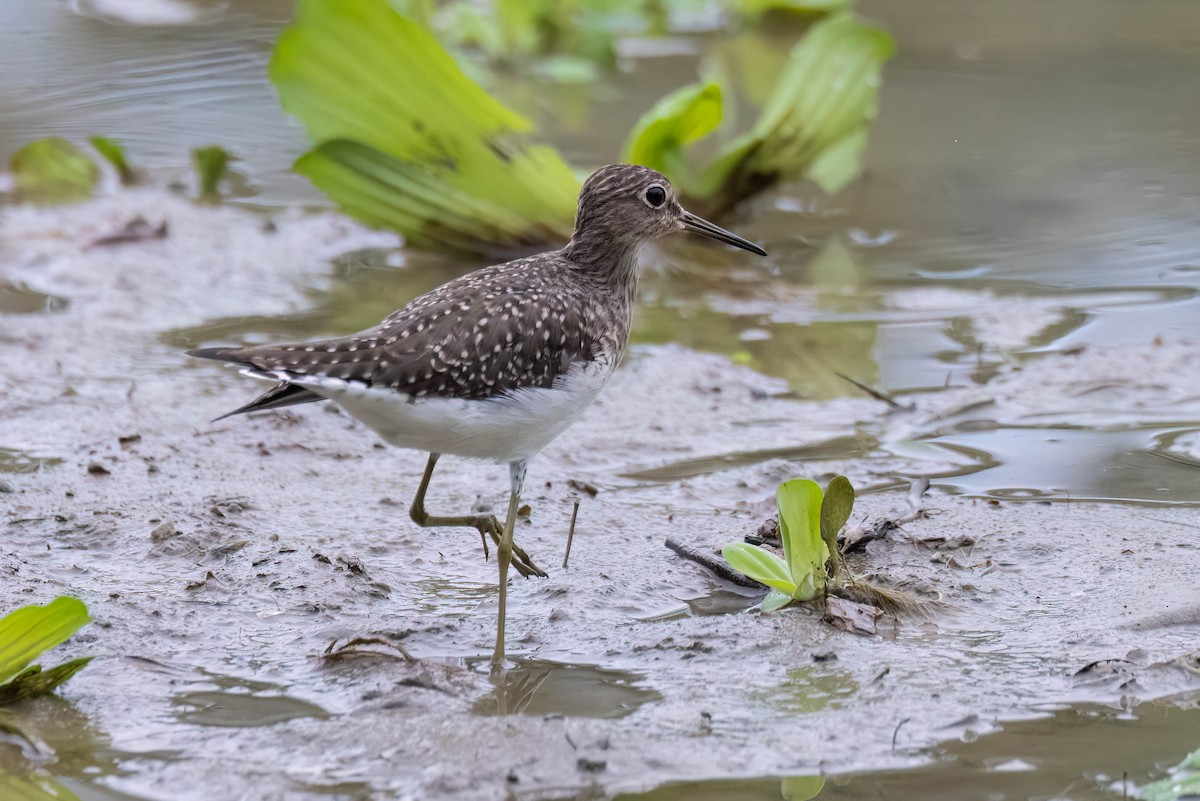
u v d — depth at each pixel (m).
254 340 13.45
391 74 14.34
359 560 9.71
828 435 11.87
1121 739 7.35
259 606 8.95
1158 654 8.23
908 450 11.54
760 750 7.23
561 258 10.02
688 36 24.42
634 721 7.53
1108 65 22.09
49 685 7.76
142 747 7.26
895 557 9.70
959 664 8.20
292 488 10.95
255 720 7.55
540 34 22.67
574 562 9.71
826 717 7.57
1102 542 9.78
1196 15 24.88
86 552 9.66
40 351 13.27
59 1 25.25
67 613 7.61
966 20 24.75
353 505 10.70
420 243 15.31
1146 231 16.28
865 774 7.02
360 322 13.95
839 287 15.09
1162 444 11.50
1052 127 19.58
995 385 12.74
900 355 13.46
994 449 11.51
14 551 9.55
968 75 21.69
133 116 19.91
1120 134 19.27
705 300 14.81
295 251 15.98
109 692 7.82
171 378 12.87
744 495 10.82
